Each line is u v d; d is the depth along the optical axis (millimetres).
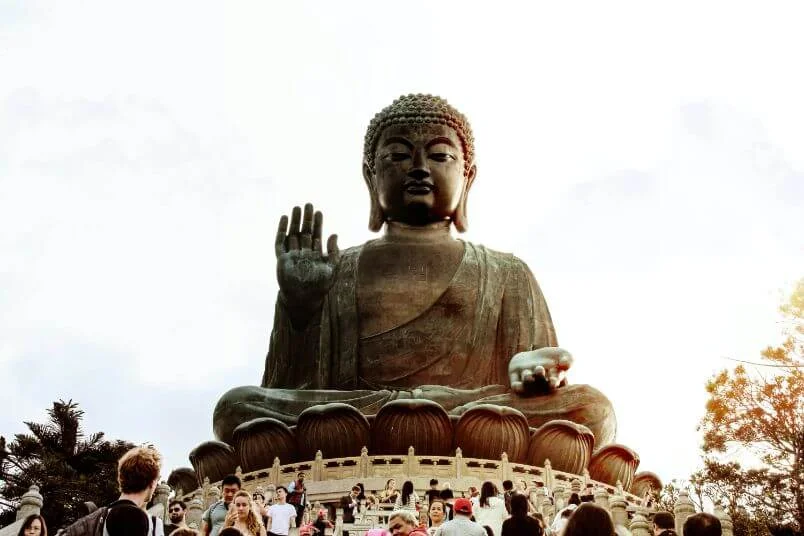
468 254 37531
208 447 33438
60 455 39344
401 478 30219
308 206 37844
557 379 33594
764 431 27422
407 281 36625
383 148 38219
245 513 14148
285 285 36594
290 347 36625
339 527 22688
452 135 38281
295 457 32469
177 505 18328
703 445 28031
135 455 11211
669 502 24016
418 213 37656
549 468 31359
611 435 34344
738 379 27953
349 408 31984
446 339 36094
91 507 19875
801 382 27906
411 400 31891
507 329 36750
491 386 34812
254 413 33781
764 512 23047
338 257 37281
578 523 10039
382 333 36188
